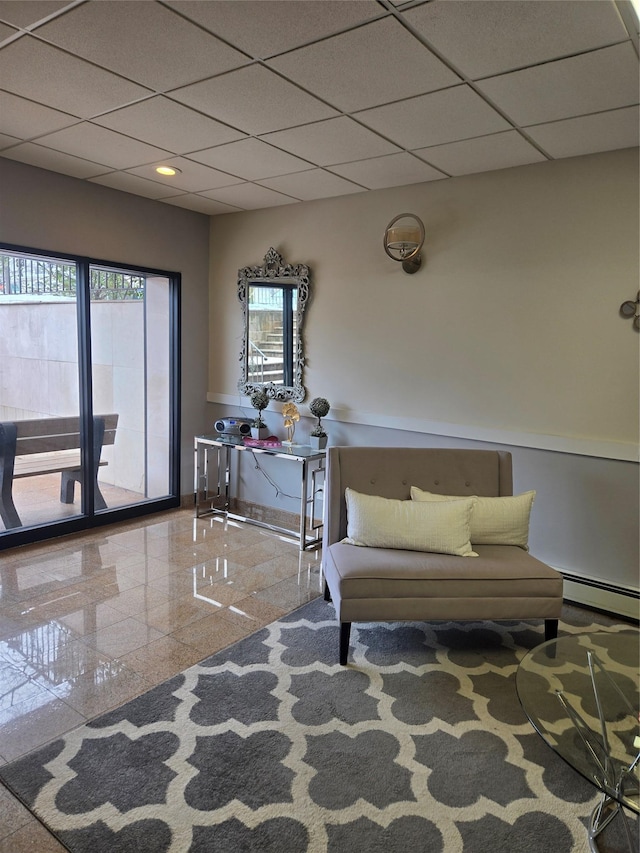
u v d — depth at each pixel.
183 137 3.01
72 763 1.93
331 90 2.42
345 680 2.47
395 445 3.94
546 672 2.12
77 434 4.15
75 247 3.87
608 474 3.16
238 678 2.46
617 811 1.79
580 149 3.00
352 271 4.03
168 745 2.03
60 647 2.65
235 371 4.79
